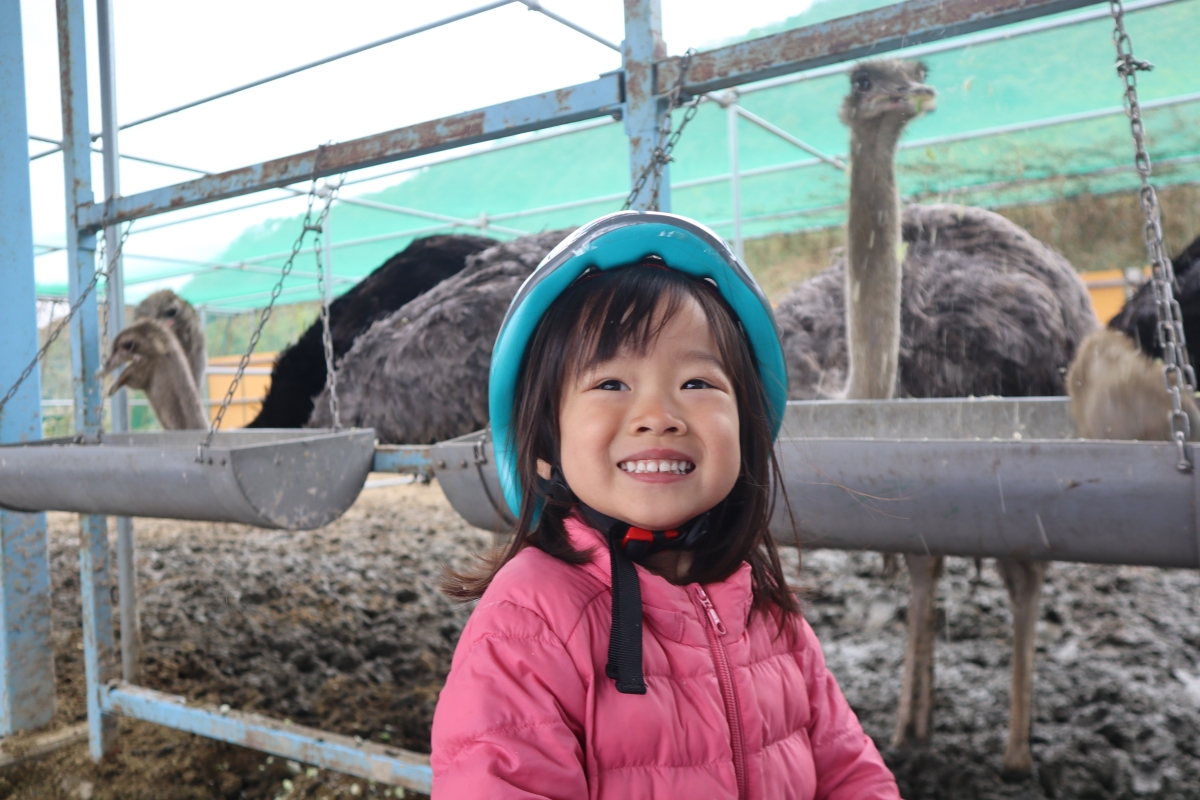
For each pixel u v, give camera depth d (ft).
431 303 9.80
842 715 2.91
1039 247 9.56
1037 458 3.53
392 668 9.95
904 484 3.84
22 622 8.73
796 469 4.10
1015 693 7.10
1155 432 4.76
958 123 17.13
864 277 8.10
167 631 11.32
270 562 14.92
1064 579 12.07
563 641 2.35
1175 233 17.15
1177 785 6.77
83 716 9.11
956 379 8.58
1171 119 16.20
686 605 2.52
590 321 2.42
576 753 2.25
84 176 8.06
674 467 2.35
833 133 18.53
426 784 6.00
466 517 5.23
